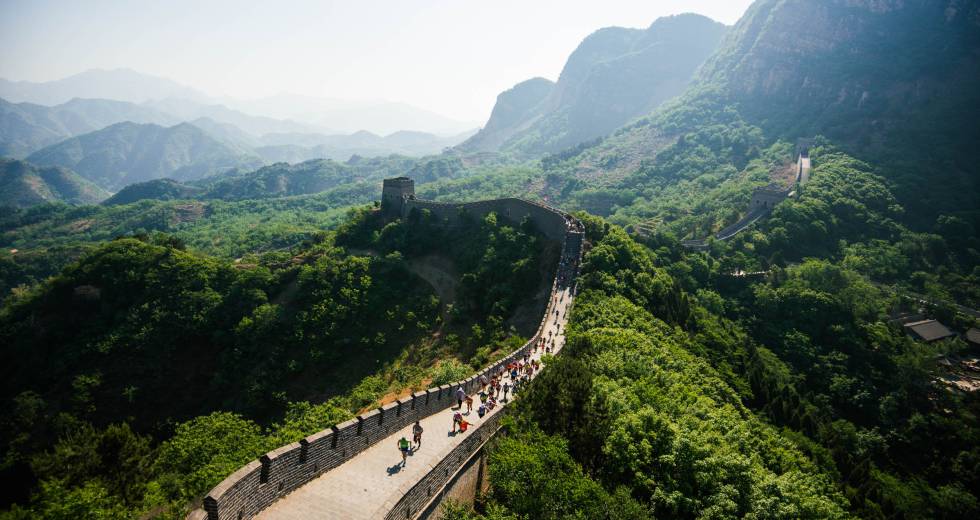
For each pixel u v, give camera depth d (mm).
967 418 108812
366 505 27797
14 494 62062
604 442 41188
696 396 62156
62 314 118688
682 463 41562
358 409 84000
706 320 119312
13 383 105812
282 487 27953
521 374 58906
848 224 186625
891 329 133875
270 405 102250
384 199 169250
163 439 100562
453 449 35250
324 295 124688
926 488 93375
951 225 179375
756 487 43344
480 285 118375
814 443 78562
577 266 107812
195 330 117312
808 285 145125
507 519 31078
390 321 120000
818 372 121875
